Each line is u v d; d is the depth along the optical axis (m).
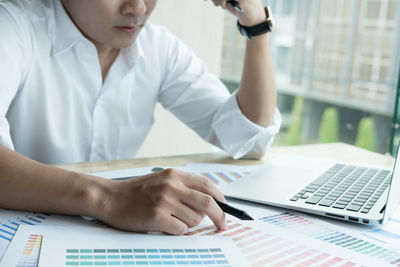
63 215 0.62
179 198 0.60
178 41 1.25
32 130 1.03
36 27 0.96
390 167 0.94
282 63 4.42
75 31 0.98
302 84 4.48
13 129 1.02
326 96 4.36
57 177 0.62
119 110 1.13
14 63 0.86
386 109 3.63
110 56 1.08
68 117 1.05
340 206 0.68
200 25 2.05
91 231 0.56
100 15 0.88
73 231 0.56
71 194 0.60
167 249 0.52
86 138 1.10
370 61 3.97
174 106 1.25
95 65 1.04
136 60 1.09
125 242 0.53
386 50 3.83
